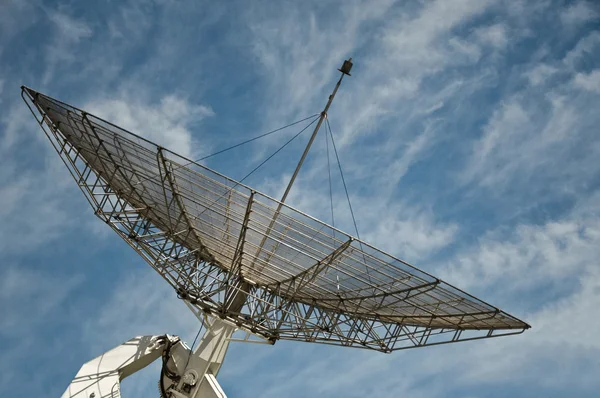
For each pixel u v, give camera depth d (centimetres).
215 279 3428
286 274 3394
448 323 3344
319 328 3422
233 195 2945
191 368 3541
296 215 2927
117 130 2898
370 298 3288
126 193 3353
